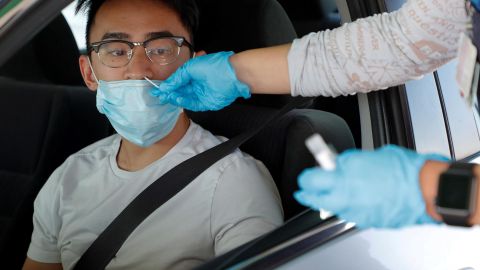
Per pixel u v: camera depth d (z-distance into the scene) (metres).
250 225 1.54
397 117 1.41
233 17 1.81
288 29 1.81
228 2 1.82
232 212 1.57
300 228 1.25
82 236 1.70
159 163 1.67
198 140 1.72
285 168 1.72
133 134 1.62
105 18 1.64
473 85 0.99
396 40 1.26
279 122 1.76
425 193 0.93
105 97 1.60
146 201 1.57
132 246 1.61
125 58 1.61
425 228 1.38
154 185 1.58
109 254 1.58
